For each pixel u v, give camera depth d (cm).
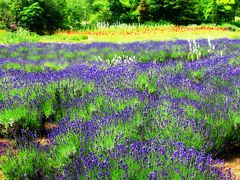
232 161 489
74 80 809
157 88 746
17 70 1025
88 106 633
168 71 916
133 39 2869
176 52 1461
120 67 982
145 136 485
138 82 786
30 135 554
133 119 525
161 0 4331
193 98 647
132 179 362
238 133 541
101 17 4350
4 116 606
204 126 510
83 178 369
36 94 701
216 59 1098
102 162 388
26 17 3409
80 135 477
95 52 1612
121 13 4450
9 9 3506
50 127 634
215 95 650
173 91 698
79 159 413
